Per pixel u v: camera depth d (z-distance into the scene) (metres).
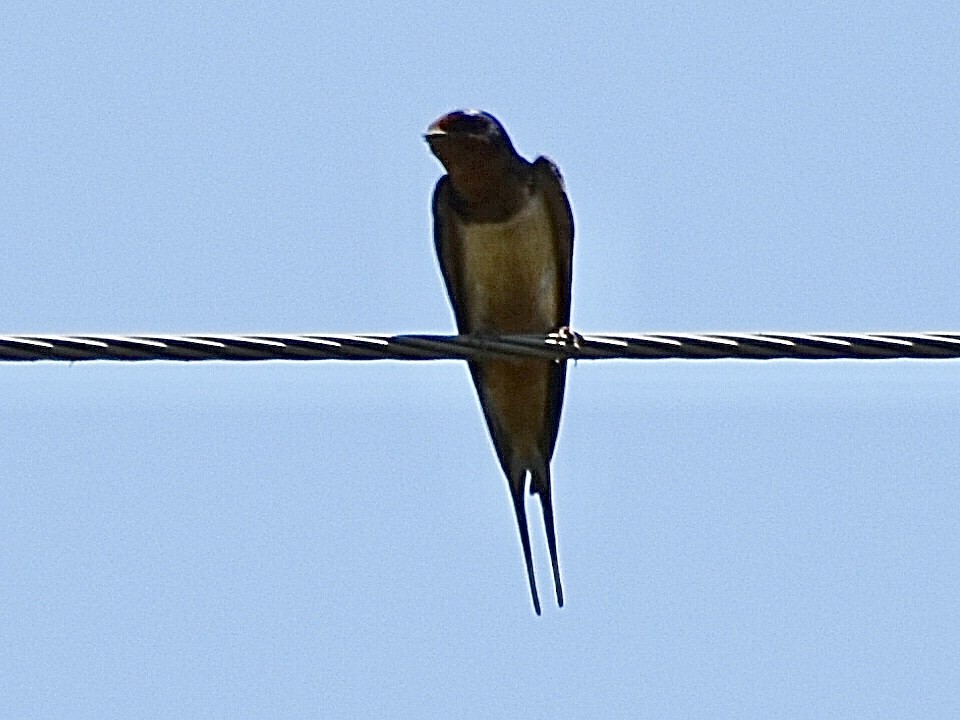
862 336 10.79
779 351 10.91
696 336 10.98
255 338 10.88
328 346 10.95
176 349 10.78
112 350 10.71
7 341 10.65
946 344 10.76
